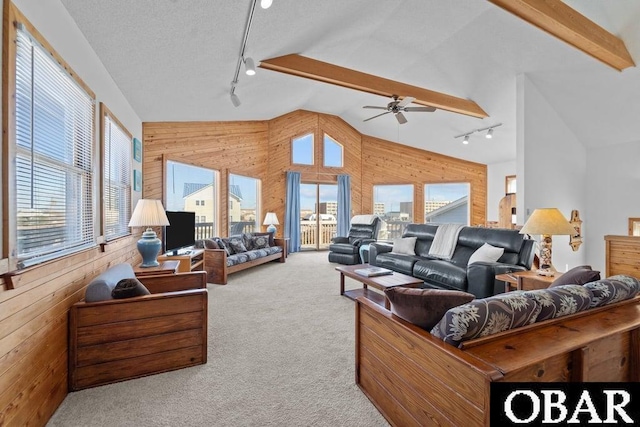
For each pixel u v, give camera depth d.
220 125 5.73
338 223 7.81
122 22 2.12
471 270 3.13
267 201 7.04
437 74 4.54
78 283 1.99
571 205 4.66
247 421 1.53
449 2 3.17
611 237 3.73
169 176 4.78
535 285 2.48
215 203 5.70
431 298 1.32
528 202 3.97
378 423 1.52
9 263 1.27
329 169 7.88
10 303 1.26
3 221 1.25
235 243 5.23
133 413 1.59
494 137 6.26
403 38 3.84
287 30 3.04
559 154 4.42
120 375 1.88
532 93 4.00
